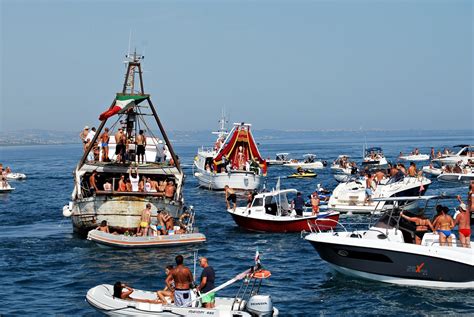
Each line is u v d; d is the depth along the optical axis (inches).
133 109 1544.0
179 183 1461.6
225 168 2461.9
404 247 919.0
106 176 1489.9
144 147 1492.4
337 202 1691.7
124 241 1230.3
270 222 1446.9
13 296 922.7
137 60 1534.2
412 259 919.0
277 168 3922.2
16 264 1128.2
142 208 1343.5
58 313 837.2
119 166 1437.0
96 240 1258.6
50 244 1318.9
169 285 806.5
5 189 2544.3
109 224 1343.5
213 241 1355.8
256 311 729.0
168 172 1464.1
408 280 934.4
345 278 990.4
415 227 958.4
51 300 901.8
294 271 1071.6
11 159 6176.2
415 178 1797.5
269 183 2807.6
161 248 1261.1
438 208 938.1
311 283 985.5
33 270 1082.7
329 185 2684.5
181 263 770.2
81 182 1437.0
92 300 799.7
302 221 1443.2
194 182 3038.9
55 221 1686.8
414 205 1106.7
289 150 7667.3
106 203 1339.8
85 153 1449.3
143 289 965.8
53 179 3275.1
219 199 2215.8
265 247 1290.6
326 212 1492.4
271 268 1098.7
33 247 1285.7
